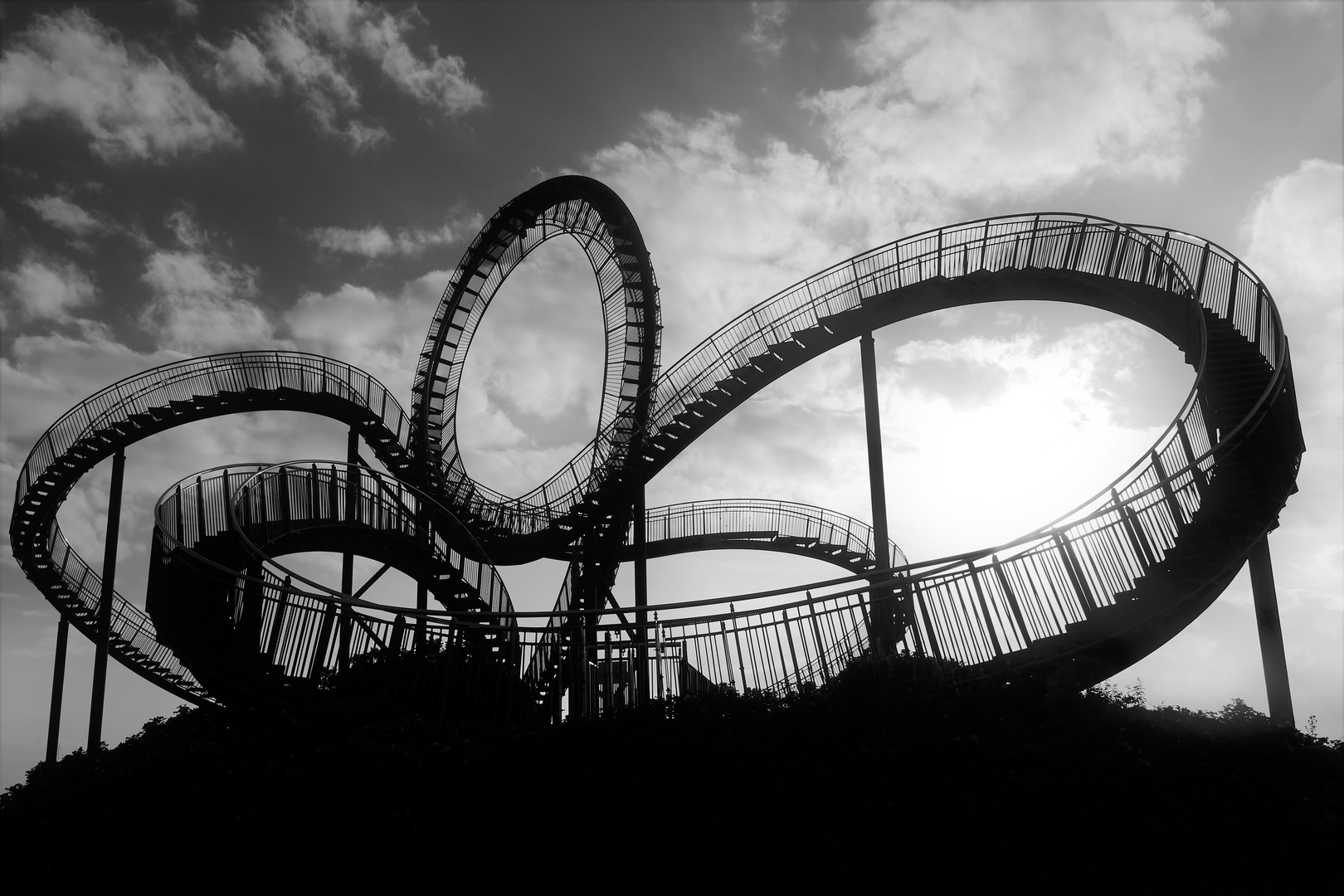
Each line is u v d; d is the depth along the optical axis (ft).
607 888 40.70
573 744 48.55
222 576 69.46
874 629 62.13
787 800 43.32
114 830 46.19
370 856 42.16
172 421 104.68
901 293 87.61
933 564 57.26
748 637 58.95
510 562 108.17
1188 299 67.87
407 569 97.71
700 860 41.34
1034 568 55.36
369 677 61.62
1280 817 41.39
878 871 40.45
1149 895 39.06
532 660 63.26
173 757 51.29
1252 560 59.11
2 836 48.96
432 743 49.67
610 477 97.50
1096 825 41.22
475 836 43.14
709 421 95.66
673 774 45.24
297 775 46.29
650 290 107.04
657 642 59.62
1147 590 53.88
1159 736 47.60
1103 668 56.13
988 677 53.26
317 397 110.42
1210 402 66.54
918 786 43.19
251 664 62.23
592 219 119.03
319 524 88.28
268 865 42.24
